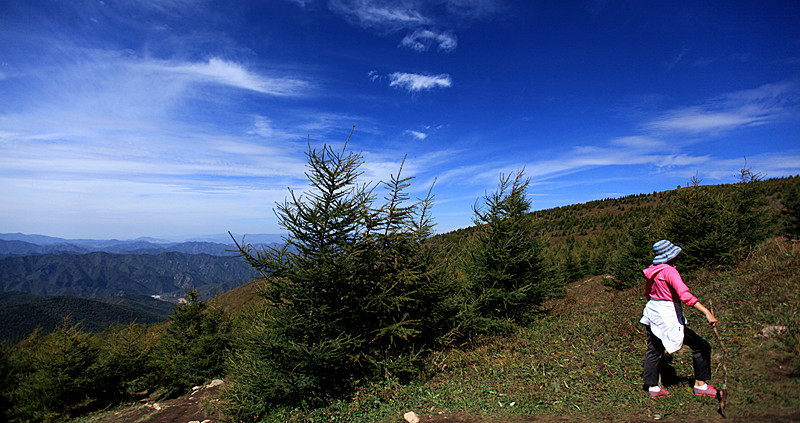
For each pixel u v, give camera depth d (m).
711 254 10.98
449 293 8.76
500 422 4.68
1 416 11.54
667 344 4.27
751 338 5.40
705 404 4.12
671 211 12.30
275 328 6.57
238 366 7.04
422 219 8.66
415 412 5.53
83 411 12.91
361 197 7.29
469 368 7.23
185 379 14.39
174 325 18.12
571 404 4.82
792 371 4.25
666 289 4.41
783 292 6.56
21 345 14.62
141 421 8.46
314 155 6.87
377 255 7.57
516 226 10.57
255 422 6.25
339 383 6.75
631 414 4.26
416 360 7.38
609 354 6.41
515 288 9.96
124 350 14.26
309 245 6.85
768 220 16.19
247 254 6.56
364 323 7.22
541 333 8.93
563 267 27.64
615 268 18.88
